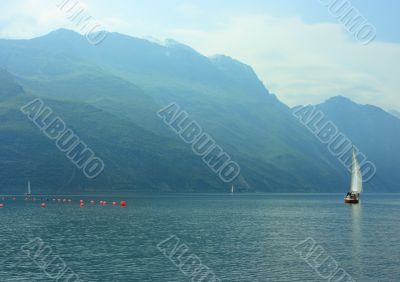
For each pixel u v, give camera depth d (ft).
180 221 402.31
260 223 393.09
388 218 460.14
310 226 370.94
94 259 221.46
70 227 345.31
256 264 212.84
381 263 216.33
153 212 505.66
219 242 276.41
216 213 508.12
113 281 182.80
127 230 328.90
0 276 188.75
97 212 495.41
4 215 450.71
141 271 198.29
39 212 492.13
